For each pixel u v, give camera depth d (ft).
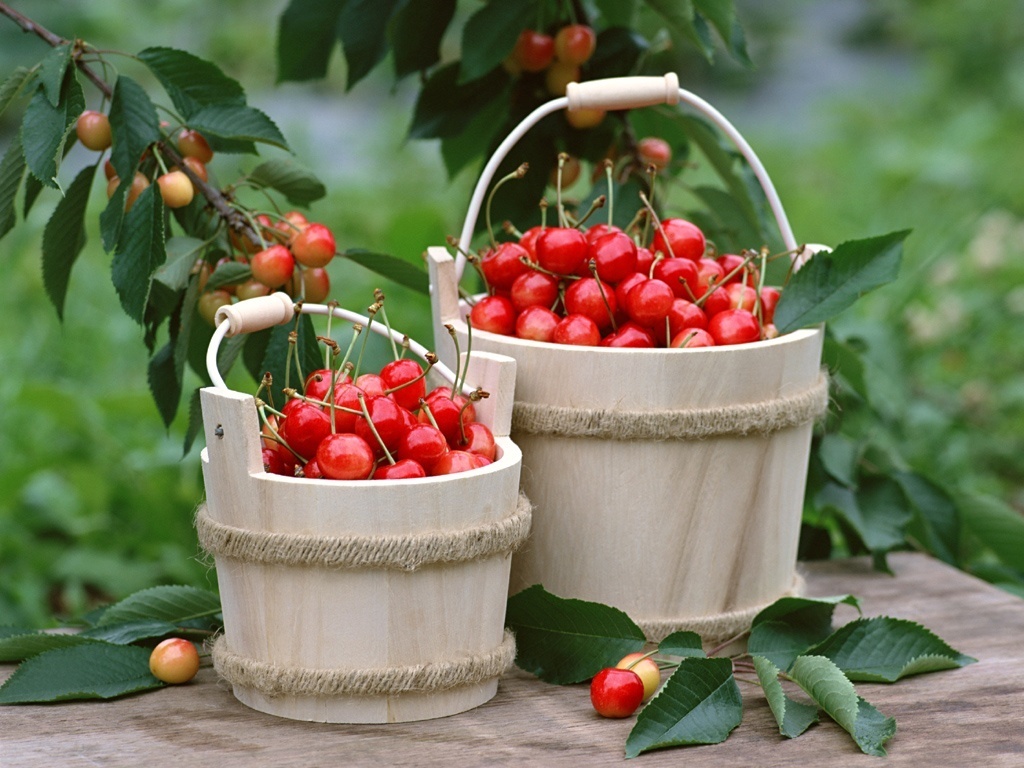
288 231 8.00
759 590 7.30
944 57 32.60
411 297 15.01
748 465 7.00
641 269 7.41
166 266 7.66
